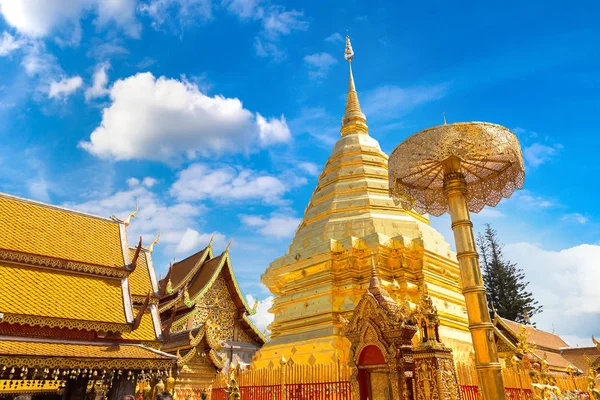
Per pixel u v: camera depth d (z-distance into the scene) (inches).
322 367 435.8
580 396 502.3
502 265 2121.1
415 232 713.6
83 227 708.7
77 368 537.6
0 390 692.1
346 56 1103.6
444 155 318.0
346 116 1008.2
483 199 394.9
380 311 383.6
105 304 619.5
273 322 722.2
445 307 690.2
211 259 1492.4
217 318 1397.6
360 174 839.7
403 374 352.2
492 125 323.3
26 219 654.5
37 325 547.2
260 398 488.4
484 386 282.8
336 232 724.0
